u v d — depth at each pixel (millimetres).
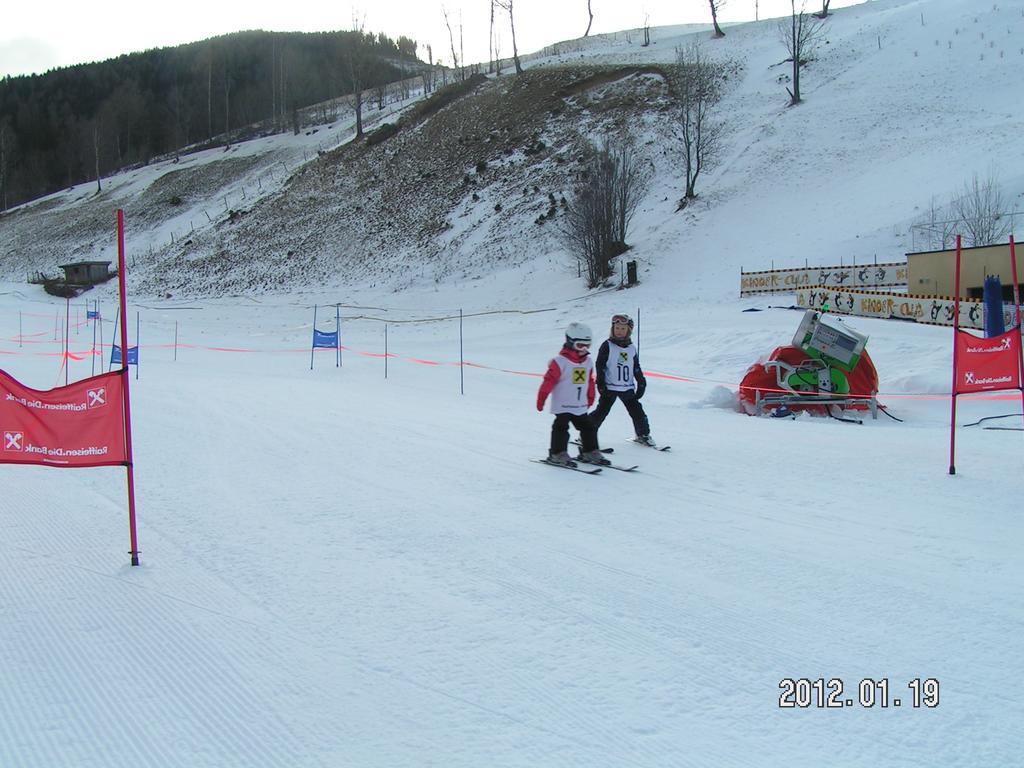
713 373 18953
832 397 12891
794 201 39625
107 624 4242
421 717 3258
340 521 6223
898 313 23000
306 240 58594
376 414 12523
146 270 61594
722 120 52312
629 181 41156
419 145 66688
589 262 38844
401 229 55562
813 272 29156
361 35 97000
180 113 113562
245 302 49625
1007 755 2961
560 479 7738
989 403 13594
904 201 35000
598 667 3703
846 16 71750
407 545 5594
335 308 44938
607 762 2920
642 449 9367
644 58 71562
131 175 93125
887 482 7535
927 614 4309
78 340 36719
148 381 18750
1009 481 7527
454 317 38719
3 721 3238
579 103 62406
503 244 48031
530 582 4852
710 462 8594
